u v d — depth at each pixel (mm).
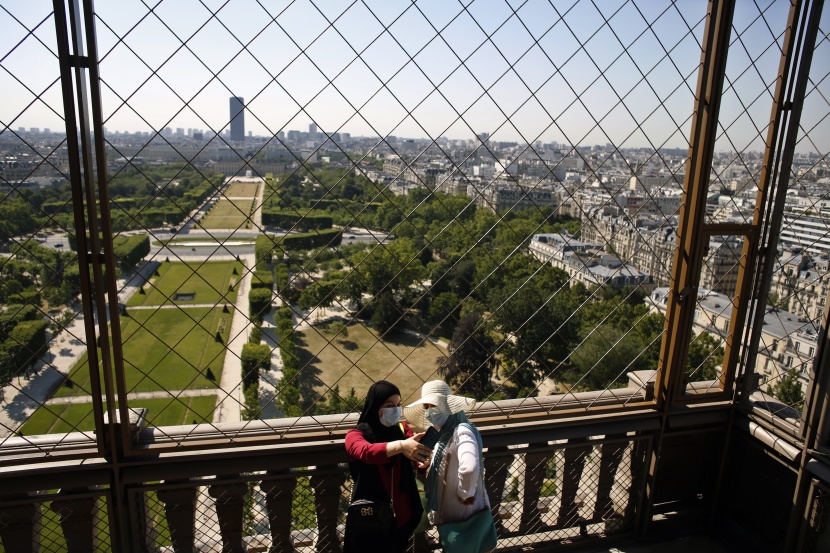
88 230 2242
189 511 2670
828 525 2916
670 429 3275
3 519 2426
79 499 2482
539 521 3221
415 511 2484
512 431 2963
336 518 2832
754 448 3275
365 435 2443
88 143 2188
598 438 3168
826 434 2896
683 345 3152
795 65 2971
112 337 2344
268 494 2740
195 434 2582
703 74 2895
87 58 2131
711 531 3439
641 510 3332
